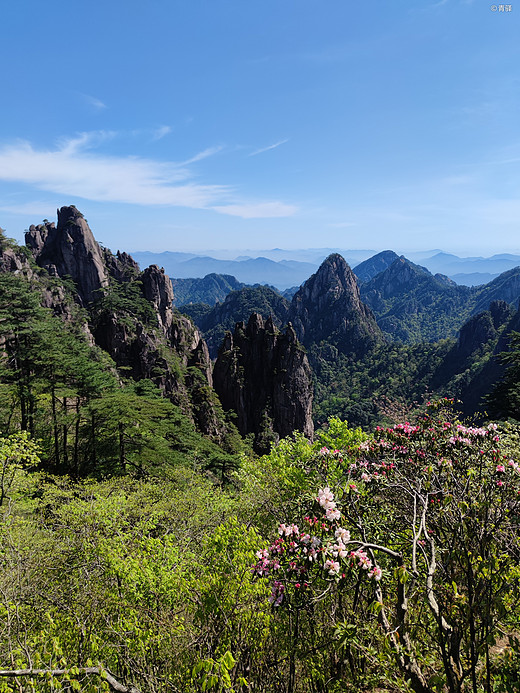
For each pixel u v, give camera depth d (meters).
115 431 26.62
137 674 6.16
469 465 5.83
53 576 9.88
